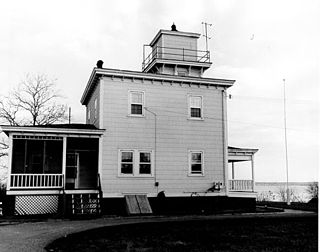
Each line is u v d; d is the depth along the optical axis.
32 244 11.10
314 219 17.69
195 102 24.39
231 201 24.17
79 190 21.12
